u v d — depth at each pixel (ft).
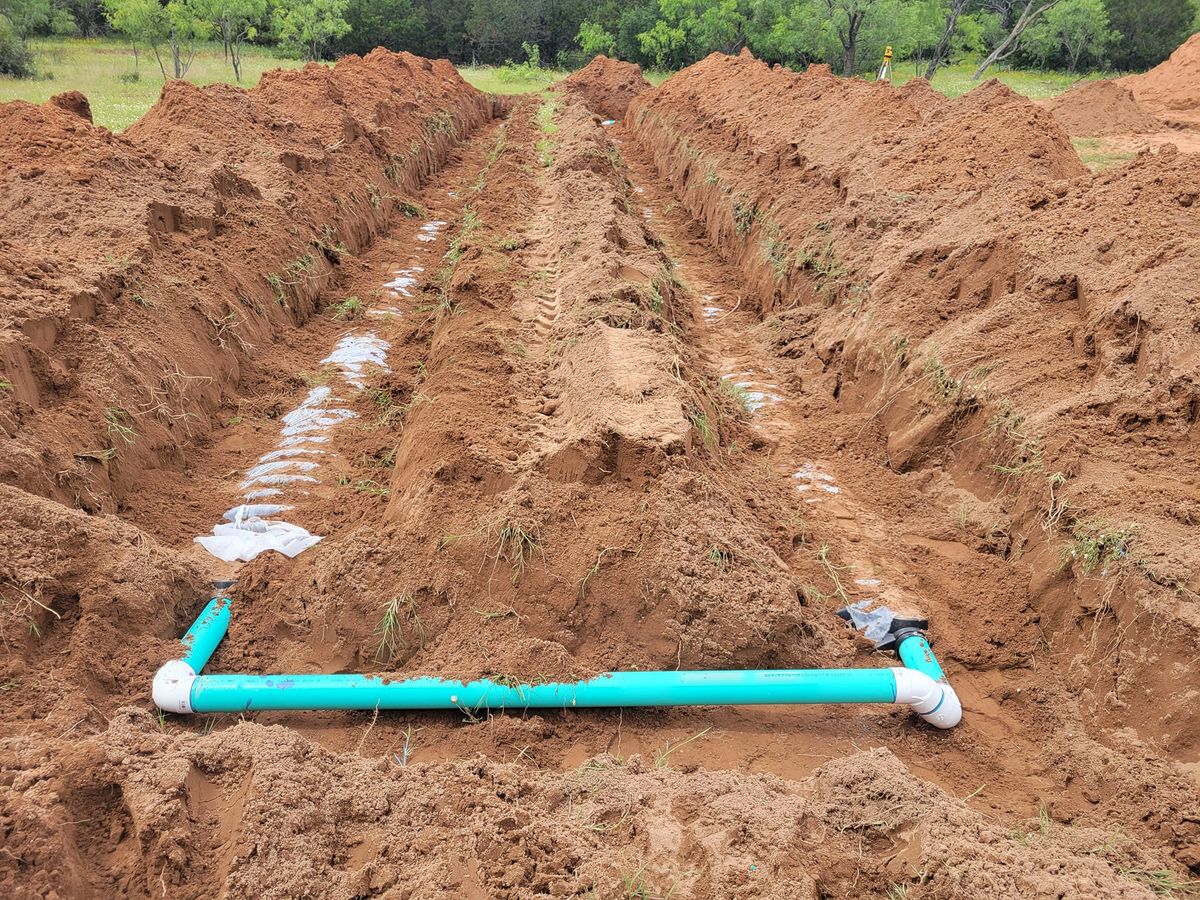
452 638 14.70
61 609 13.87
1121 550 14.58
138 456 19.44
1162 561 13.94
